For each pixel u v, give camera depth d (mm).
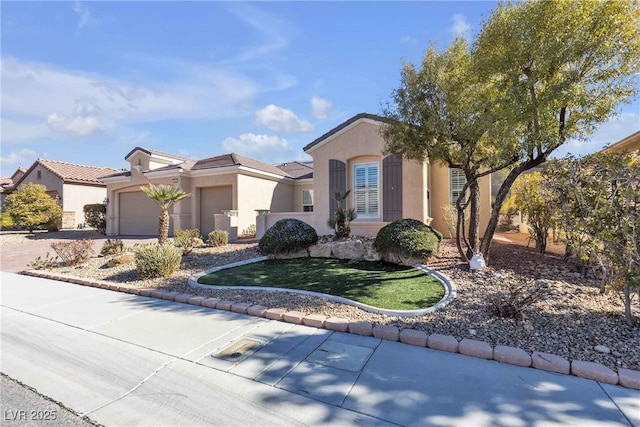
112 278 9211
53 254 14828
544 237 9852
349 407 3303
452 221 12547
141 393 3646
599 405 3275
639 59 6570
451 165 9133
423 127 8648
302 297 6781
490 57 7688
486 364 4125
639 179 4832
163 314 6238
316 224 14703
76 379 3971
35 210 23453
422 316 5586
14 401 3537
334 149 14453
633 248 4836
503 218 14008
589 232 5453
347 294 6895
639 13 6359
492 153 8430
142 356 4523
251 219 20328
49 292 8070
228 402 3432
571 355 4148
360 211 14234
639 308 5598
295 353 4520
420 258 9156
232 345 4812
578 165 5688
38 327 5684
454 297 6383
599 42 6473
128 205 23734
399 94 8875
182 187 20391
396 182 13141
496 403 3320
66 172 29219
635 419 3059
